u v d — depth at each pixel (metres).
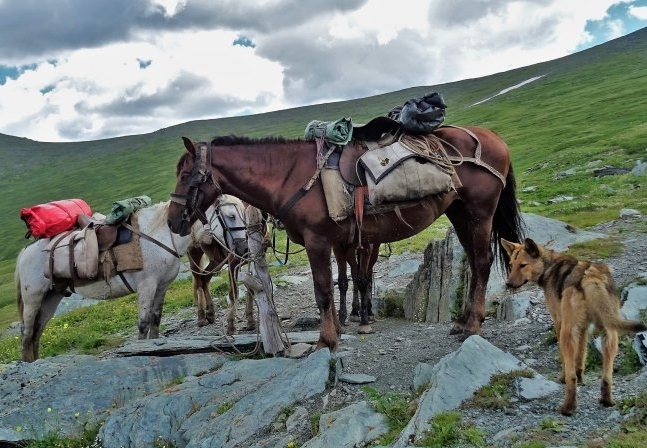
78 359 10.82
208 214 11.67
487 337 8.88
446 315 10.45
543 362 7.63
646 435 5.21
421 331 9.95
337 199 7.98
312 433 6.92
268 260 22.20
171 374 9.52
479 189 8.70
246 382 8.56
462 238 9.24
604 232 14.20
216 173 8.42
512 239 9.22
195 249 13.70
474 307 8.87
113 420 8.53
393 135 8.52
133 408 8.62
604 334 5.91
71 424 8.96
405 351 8.92
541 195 27.72
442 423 6.00
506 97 122.94
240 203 11.32
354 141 8.45
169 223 8.58
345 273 10.91
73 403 9.24
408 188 8.02
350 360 8.72
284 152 8.38
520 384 6.52
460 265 10.80
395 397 7.16
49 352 14.20
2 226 109.81
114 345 14.04
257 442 7.08
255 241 9.88
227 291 17.36
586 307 5.91
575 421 5.77
